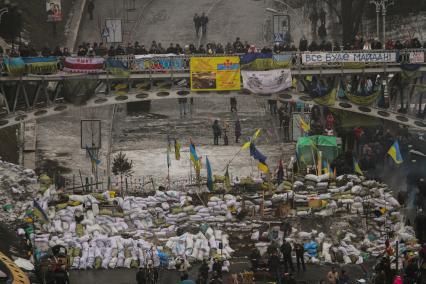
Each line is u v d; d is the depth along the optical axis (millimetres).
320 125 188625
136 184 177875
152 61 180500
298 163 173500
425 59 185250
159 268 145500
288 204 159250
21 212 156750
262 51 186000
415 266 131250
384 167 177500
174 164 188375
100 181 180625
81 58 178125
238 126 197500
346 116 187750
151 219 158250
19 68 174375
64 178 179250
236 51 189250
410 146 181500
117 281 139875
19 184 161875
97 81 180875
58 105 178500
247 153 192375
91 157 177500
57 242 149125
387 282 134125
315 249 149000
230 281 136750
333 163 173000
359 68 184875
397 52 185000
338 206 161125
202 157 190500
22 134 195875
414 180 167000
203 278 134875
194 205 162875
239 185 168000
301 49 189625
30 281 133875
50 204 158875
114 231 154500
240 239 153375
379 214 159125
